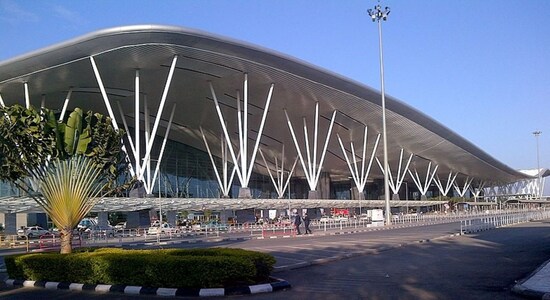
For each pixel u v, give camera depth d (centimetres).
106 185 1811
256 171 8144
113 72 4406
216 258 1188
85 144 1683
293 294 1102
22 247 3438
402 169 8600
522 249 1992
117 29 3784
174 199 4306
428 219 6188
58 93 4719
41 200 1638
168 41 4009
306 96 5412
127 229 4497
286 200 5375
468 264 1543
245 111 4894
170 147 6925
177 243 3170
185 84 4916
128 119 5928
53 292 1280
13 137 1590
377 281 1251
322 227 4781
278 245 2609
